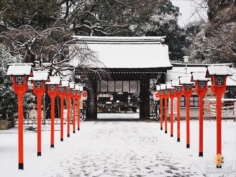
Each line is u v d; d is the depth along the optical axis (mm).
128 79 36688
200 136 12250
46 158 11922
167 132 22281
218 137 10242
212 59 44625
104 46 38906
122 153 13133
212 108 35188
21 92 10203
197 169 9938
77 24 50719
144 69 35188
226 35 17859
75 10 47875
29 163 10938
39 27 40750
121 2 48875
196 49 51844
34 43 28828
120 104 59344
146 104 36500
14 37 28625
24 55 28438
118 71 35156
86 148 14570
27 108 24516
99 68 33438
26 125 28797
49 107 34250
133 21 53000
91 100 36312
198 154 12680
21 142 10008
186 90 14766
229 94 38875
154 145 15602
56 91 15008
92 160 11555
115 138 18719
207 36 20984
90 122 32781
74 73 33438
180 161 11312
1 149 14242
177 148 14516
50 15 42156
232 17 17953
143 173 9445
